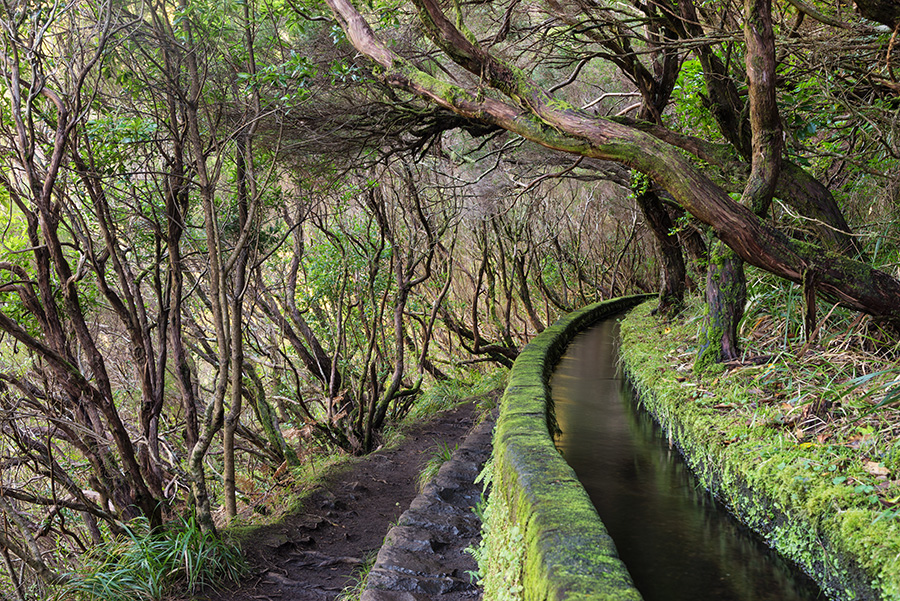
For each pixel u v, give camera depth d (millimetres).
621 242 16797
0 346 6422
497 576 2633
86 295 6043
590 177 10344
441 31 3941
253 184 4934
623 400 5707
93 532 5844
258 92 5000
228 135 5348
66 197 4848
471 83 6738
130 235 6203
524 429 3348
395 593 3570
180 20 4602
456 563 4012
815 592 2389
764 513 2814
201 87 4906
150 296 8375
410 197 8977
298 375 9273
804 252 3762
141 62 5059
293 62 4871
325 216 8344
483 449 6094
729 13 4855
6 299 5102
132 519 4684
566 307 14562
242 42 5383
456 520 4578
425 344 9453
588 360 7617
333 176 7133
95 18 4562
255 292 8352
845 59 4398
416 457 7375
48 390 4883
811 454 2801
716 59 5348
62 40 4691
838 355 3826
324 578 4672
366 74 5773
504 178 10891
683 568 2596
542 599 1807
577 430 4699
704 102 5836
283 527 5445
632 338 7301
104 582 4098
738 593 2369
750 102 3992
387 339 10695
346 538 5418
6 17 4371
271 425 8438
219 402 4754
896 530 2082
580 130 3906
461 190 10203
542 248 14695
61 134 4148
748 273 5570
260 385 8523
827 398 3314
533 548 2072
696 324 6516
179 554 4438
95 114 5320
